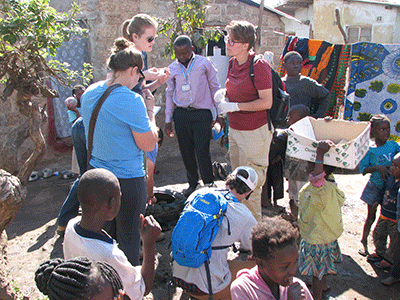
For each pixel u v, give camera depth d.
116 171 2.55
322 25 15.77
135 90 2.93
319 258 2.89
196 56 4.70
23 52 4.02
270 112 3.78
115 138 2.48
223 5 8.04
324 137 3.29
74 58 7.21
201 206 2.68
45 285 1.46
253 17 8.34
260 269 1.89
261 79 3.50
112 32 7.36
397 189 3.38
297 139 2.95
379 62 7.04
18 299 2.70
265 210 4.73
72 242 1.79
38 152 4.00
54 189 5.92
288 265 1.72
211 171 5.03
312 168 3.05
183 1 6.66
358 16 14.93
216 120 5.00
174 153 7.68
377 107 7.26
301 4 16.86
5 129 6.52
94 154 2.60
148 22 3.42
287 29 17.09
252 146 3.76
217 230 2.64
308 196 2.94
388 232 3.56
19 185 2.21
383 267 3.55
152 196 4.37
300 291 1.80
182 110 4.82
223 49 7.08
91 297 1.26
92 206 1.77
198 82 4.66
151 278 1.96
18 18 3.67
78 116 5.35
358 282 3.35
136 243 2.76
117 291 1.39
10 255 3.83
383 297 3.15
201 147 4.87
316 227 2.86
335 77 7.14
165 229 4.18
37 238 4.21
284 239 1.71
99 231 1.83
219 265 2.66
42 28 3.78
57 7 7.04
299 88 5.15
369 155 3.81
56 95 4.24
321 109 5.22
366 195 3.74
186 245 2.56
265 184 4.75
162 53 7.87
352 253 3.82
